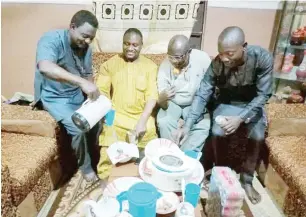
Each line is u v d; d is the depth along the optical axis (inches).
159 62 87.5
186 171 48.4
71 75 62.8
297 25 93.9
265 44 98.2
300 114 75.5
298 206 61.9
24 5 90.9
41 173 66.0
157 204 45.5
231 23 95.0
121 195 46.6
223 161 79.0
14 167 60.6
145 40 91.9
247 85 70.8
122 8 88.0
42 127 70.3
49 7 91.3
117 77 77.0
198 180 51.1
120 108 77.7
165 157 51.0
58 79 63.5
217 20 94.5
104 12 88.1
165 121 75.9
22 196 59.6
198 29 95.3
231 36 59.5
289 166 64.6
